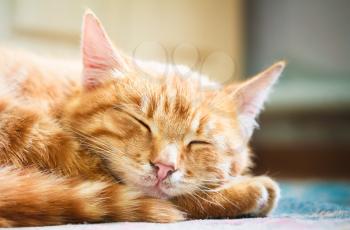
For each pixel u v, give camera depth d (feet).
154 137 1.70
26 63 1.88
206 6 4.37
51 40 3.46
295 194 2.43
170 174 1.67
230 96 1.85
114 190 1.59
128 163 1.68
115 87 1.77
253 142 4.47
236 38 4.58
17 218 1.48
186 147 1.72
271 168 4.60
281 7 4.74
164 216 1.59
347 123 4.64
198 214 1.72
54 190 1.53
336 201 2.17
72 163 1.67
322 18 4.69
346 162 4.62
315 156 4.63
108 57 1.79
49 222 1.51
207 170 1.74
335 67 4.66
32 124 1.67
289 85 4.62
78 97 1.79
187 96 1.77
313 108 4.62
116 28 3.85
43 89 1.82
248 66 4.72
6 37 3.24
